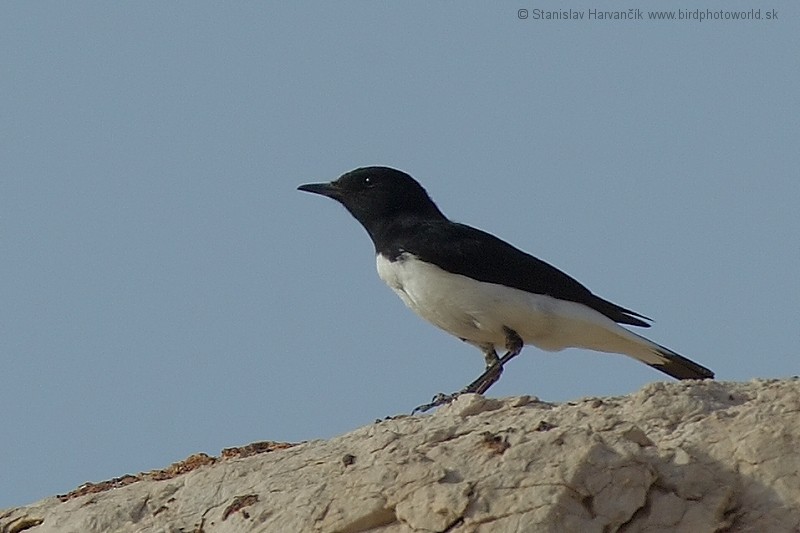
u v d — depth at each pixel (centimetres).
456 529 1180
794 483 1209
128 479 1584
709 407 1332
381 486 1257
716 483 1218
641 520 1185
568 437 1227
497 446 1246
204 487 1405
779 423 1251
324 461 1361
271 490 1338
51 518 1459
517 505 1176
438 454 1267
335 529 1248
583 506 1179
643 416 1330
